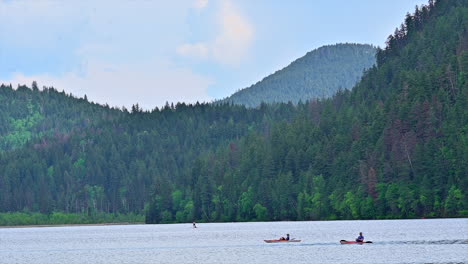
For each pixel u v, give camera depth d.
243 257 158.75
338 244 179.88
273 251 169.50
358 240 177.50
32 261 166.38
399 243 174.38
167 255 169.38
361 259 147.75
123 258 166.25
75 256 174.75
